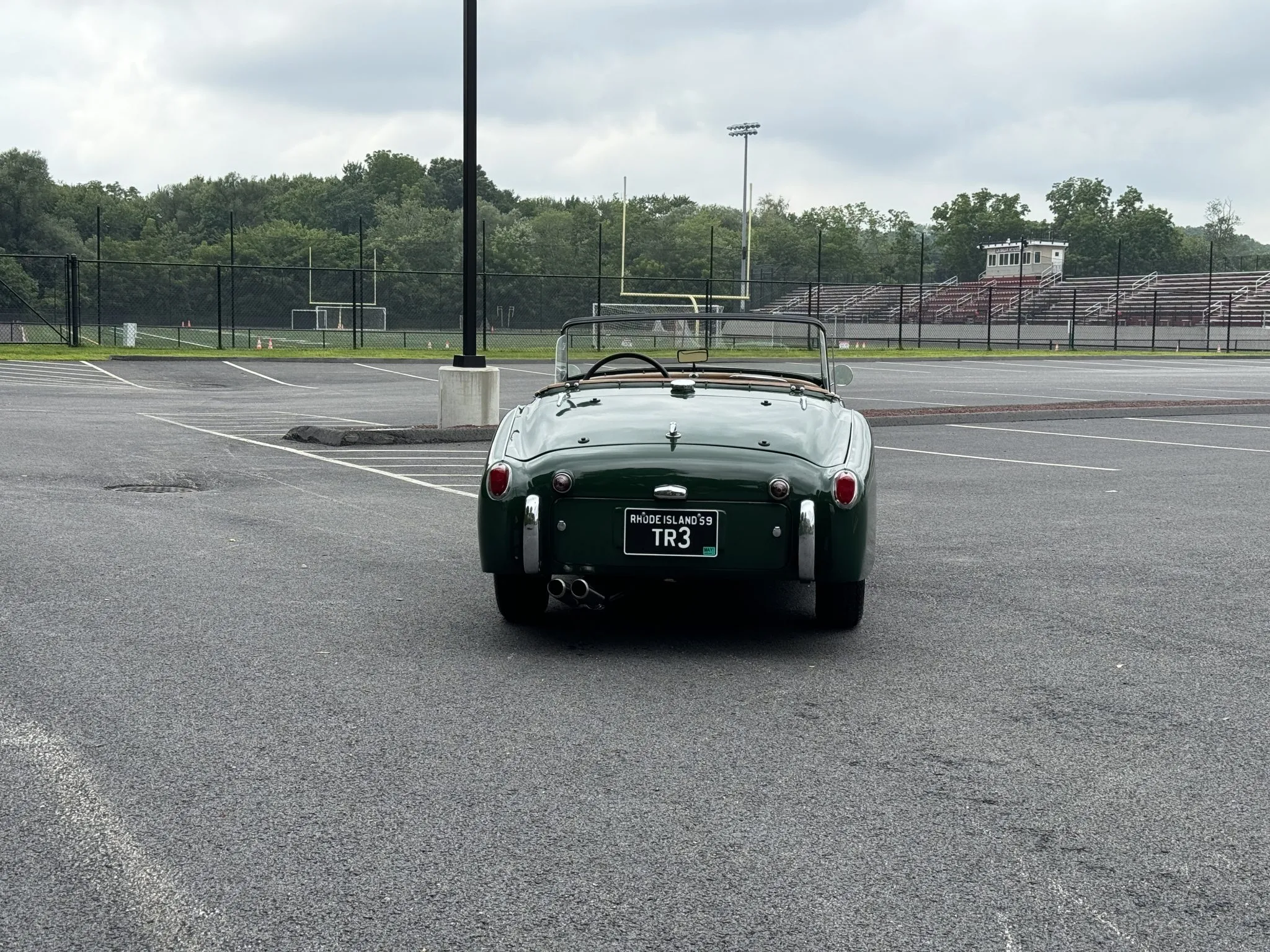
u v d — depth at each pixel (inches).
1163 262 5462.6
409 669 194.9
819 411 226.5
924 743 162.6
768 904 115.9
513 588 216.8
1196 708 179.3
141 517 334.0
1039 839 131.6
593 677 191.2
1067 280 3346.5
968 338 2901.1
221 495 378.6
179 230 4726.9
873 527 211.2
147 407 720.3
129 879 119.9
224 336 2551.7
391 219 4323.3
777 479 196.9
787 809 139.1
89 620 222.1
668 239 4495.6
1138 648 212.7
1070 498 391.9
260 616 227.6
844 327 3230.8
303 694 181.2
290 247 3737.7
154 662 196.4
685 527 198.1
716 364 262.8
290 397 827.4
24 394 810.2
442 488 396.5
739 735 164.6
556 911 114.1
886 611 239.0
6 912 113.0
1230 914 115.1
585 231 4446.4
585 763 153.0
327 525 327.0
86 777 146.9
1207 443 569.0
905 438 588.4
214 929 110.3
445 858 125.2
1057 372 1400.1
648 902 116.0
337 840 129.3
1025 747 161.3
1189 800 143.3
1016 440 578.9
